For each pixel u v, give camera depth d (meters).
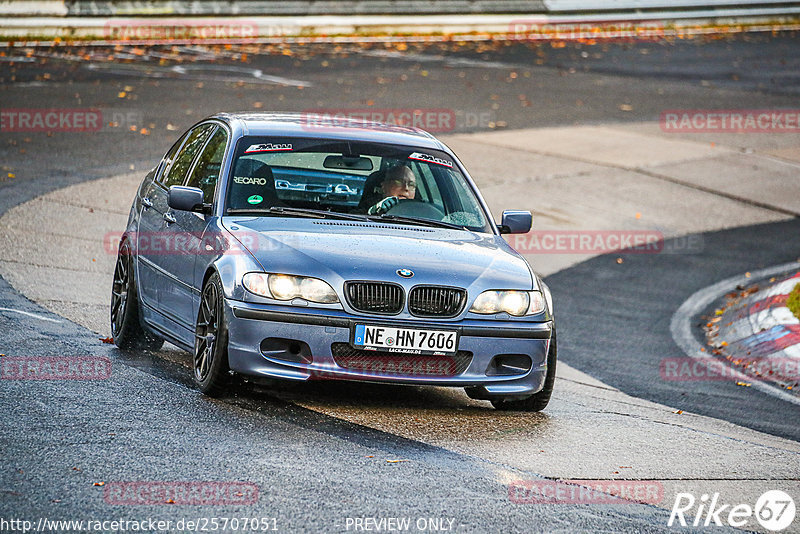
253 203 25.59
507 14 127.56
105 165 56.72
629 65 109.31
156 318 27.50
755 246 56.44
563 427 24.83
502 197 60.88
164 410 22.22
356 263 23.39
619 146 75.38
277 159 26.64
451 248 24.95
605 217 59.91
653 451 23.44
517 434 23.42
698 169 71.44
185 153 29.64
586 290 46.66
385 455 20.50
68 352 27.09
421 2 122.19
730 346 39.00
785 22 143.50
